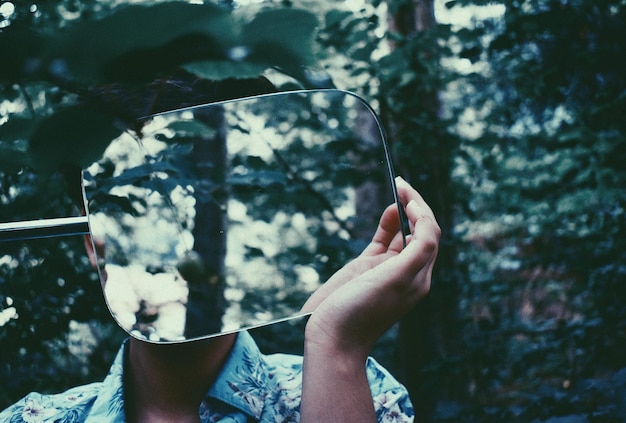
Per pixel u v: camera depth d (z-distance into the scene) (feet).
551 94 14.58
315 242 2.67
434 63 13.93
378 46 13.42
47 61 1.52
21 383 13.09
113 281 2.46
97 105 1.57
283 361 3.62
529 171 14.93
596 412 11.96
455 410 13.85
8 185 10.50
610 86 14.42
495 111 15.15
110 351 13.35
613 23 13.98
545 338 14.66
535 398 13.16
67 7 2.74
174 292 2.50
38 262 12.96
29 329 13.01
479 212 15.53
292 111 2.59
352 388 2.77
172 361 3.22
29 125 1.56
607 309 14.40
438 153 15.08
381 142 2.68
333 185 2.65
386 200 2.70
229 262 2.55
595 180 14.29
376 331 2.87
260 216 2.55
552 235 15.03
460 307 15.24
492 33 14.30
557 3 13.79
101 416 3.37
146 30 1.53
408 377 15.10
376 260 2.87
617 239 14.66
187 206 2.48
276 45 1.62
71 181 2.45
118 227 2.45
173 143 2.41
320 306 2.80
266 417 3.39
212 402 3.36
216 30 1.55
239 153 2.49
